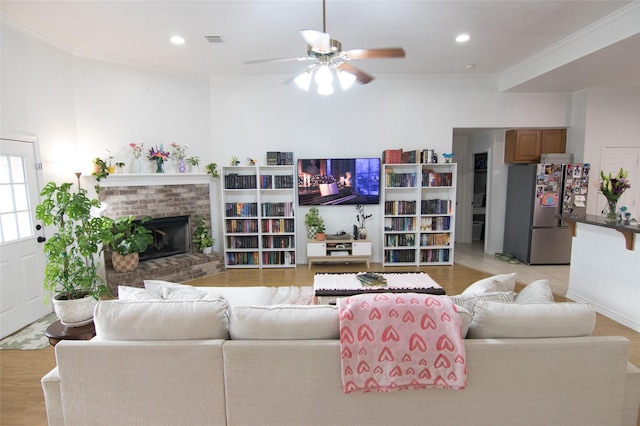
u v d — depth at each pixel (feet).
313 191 17.13
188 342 5.19
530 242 17.12
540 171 16.53
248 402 5.22
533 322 5.24
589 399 5.24
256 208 16.90
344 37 12.14
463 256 19.25
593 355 5.14
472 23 11.05
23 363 8.77
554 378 5.16
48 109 12.10
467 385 5.12
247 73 16.52
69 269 8.02
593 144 16.49
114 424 5.33
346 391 4.97
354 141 17.26
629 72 13.70
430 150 16.60
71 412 5.33
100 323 5.35
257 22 10.89
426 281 10.49
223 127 17.03
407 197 17.75
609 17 10.57
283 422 5.26
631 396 5.32
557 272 15.98
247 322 5.25
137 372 5.18
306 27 11.33
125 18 10.64
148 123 15.23
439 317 5.03
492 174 19.17
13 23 10.61
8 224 10.53
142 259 15.33
